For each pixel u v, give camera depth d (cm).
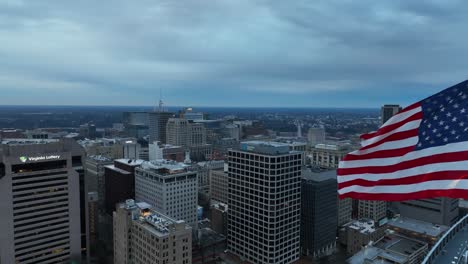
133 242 18438
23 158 19412
